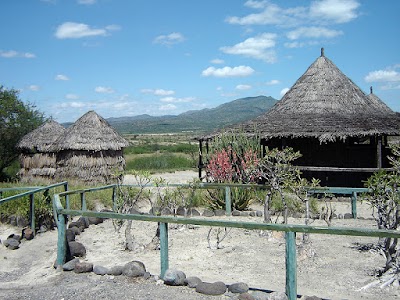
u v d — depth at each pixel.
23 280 6.36
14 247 8.28
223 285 5.62
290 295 5.20
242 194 11.41
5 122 24.45
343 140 15.86
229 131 16.66
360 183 17.20
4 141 24.39
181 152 51.22
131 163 32.72
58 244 6.83
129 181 21.09
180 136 142.38
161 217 6.13
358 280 6.14
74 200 11.62
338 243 8.23
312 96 18.69
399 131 14.57
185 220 5.94
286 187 9.35
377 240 8.43
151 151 53.75
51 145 19.88
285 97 19.45
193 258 7.35
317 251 7.68
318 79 19.16
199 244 8.24
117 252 7.82
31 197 9.37
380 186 7.04
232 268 6.78
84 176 18.88
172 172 27.62
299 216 10.55
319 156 17.45
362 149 17.86
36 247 8.41
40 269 6.89
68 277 6.35
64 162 19.20
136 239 8.82
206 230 9.39
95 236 9.10
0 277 6.65
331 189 10.50
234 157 12.23
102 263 7.10
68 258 7.01
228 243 8.30
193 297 5.47
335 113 17.81
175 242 8.42
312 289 5.80
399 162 8.00
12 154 24.66
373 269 6.62
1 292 5.85
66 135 19.22
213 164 12.14
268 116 18.50
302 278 6.26
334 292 5.68
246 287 5.56
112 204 11.55
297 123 16.36
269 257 7.36
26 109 25.64
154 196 13.12
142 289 5.78
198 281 5.86
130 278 6.20
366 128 14.76
